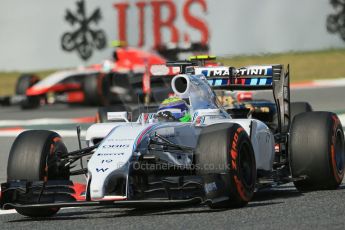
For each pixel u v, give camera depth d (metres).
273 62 94.19
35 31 111.62
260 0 103.44
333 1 104.06
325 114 29.45
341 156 30.14
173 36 105.19
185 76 28.22
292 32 103.94
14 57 112.88
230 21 103.62
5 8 112.38
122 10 106.75
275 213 24.31
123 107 38.28
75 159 26.97
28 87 82.88
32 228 23.88
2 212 27.59
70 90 82.25
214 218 23.67
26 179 25.62
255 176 26.27
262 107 33.66
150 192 25.45
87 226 23.58
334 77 93.19
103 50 107.62
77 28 109.19
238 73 31.94
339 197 27.52
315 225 22.22
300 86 88.69
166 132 26.19
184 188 24.62
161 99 48.47
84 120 68.50
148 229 22.44
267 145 28.94
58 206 24.17
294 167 29.22
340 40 104.75
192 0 104.75
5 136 58.19
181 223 23.09
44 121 69.19
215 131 25.06
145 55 78.88
